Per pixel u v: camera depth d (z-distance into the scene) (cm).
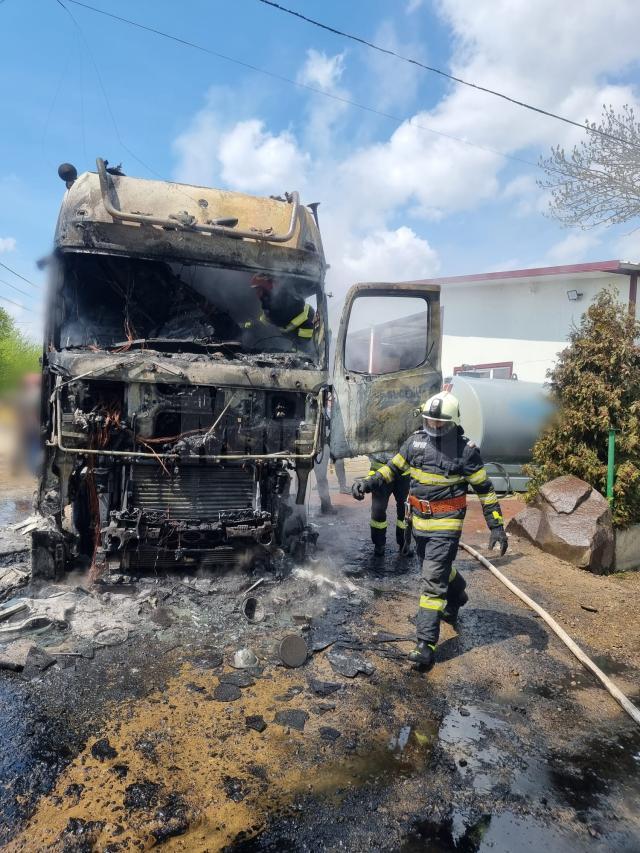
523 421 1013
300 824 218
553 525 620
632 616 468
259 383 437
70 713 280
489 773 256
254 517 434
